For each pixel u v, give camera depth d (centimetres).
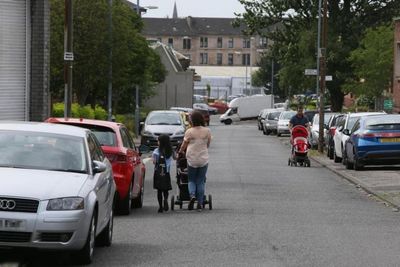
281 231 2041
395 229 2105
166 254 1691
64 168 1616
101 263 1578
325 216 2372
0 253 1603
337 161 4800
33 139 1672
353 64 8831
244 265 1566
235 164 4744
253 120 14838
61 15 5844
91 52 5975
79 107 5859
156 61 11038
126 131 2512
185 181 2520
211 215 2370
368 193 3117
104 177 1708
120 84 6456
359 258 1655
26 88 3872
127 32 6125
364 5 9738
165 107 13412
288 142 7844
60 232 1447
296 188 3300
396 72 8225
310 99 11694
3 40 3706
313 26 9600
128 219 2270
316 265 1571
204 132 2467
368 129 3991
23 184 1471
